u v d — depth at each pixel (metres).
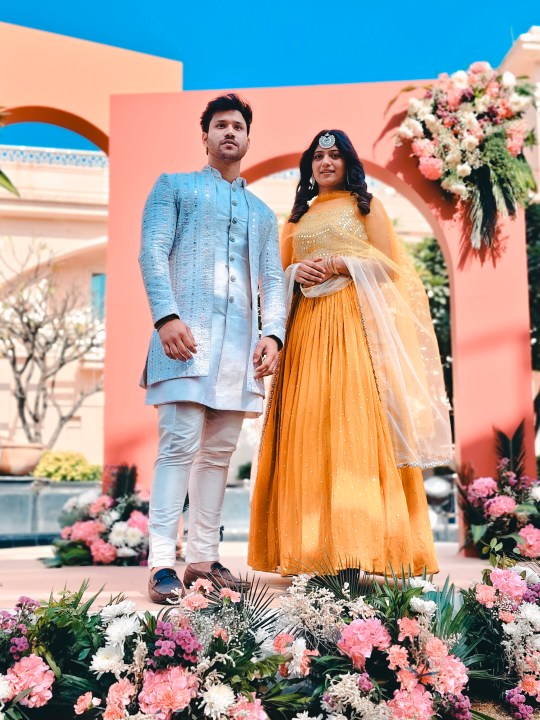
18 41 5.46
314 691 1.99
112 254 4.89
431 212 4.90
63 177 12.55
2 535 6.61
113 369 4.75
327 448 2.82
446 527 7.69
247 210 2.79
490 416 4.73
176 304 2.54
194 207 2.68
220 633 1.94
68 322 12.06
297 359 3.02
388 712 1.88
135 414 4.72
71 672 1.98
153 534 2.55
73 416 12.89
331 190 3.25
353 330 2.95
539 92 6.05
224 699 1.81
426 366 3.14
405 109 4.99
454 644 2.16
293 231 3.25
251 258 2.73
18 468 8.48
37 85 5.47
